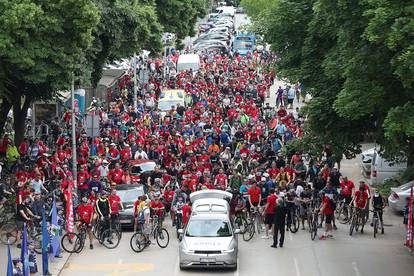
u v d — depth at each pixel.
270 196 38.53
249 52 109.00
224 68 100.31
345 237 39.59
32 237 36.34
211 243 33.78
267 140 57.28
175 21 94.94
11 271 28.52
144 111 72.00
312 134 41.38
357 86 28.98
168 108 72.44
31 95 47.91
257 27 43.41
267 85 86.81
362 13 28.64
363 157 53.94
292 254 36.50
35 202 37.19
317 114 36.16
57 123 59.19
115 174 46.75
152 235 38.28
